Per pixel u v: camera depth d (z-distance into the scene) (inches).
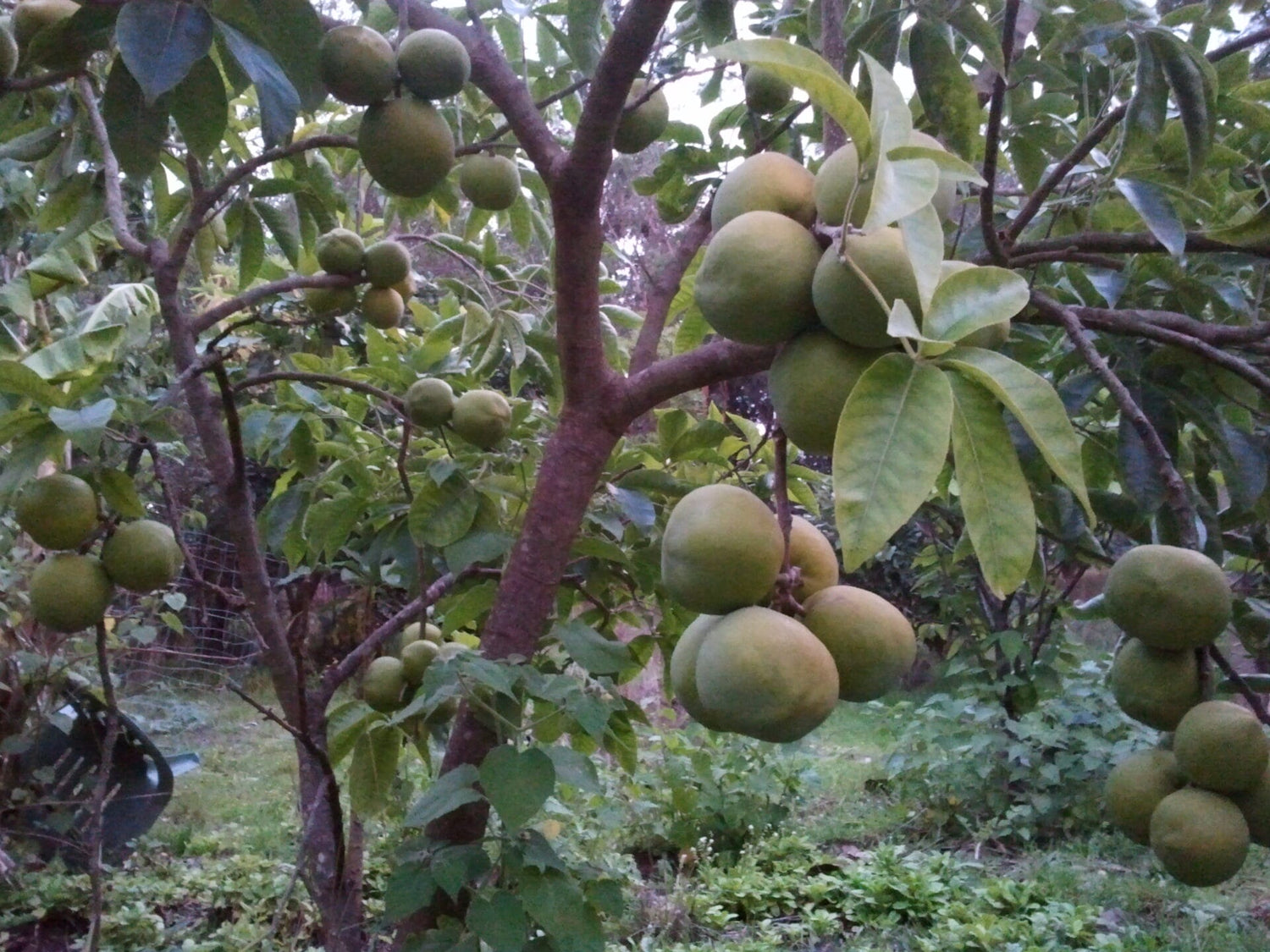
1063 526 89.7
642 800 216.4
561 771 63.6
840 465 38.5
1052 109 90.4
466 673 60.6
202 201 79.1
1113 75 92.2
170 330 84.7
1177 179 84.4
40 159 101.3
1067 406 86.0
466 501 89.8
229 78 75.5
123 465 121.2
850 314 43.8
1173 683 54.7
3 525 175.0
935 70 70.7
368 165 74.6
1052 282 101.0
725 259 47.6
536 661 89.4
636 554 98.0
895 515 37.8
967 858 225.8
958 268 46.1
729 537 50.2
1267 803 52.4
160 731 261.0
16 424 69.6
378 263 101.8
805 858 217.9
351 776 91.2
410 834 108.4
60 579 73.1
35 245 143.7
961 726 245.4
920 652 388.5
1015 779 230.8
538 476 71.0
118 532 75.2
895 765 248.8
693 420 116.5
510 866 63.1
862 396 39.4
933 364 40.9
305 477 115.6
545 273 135.7
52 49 64.6
